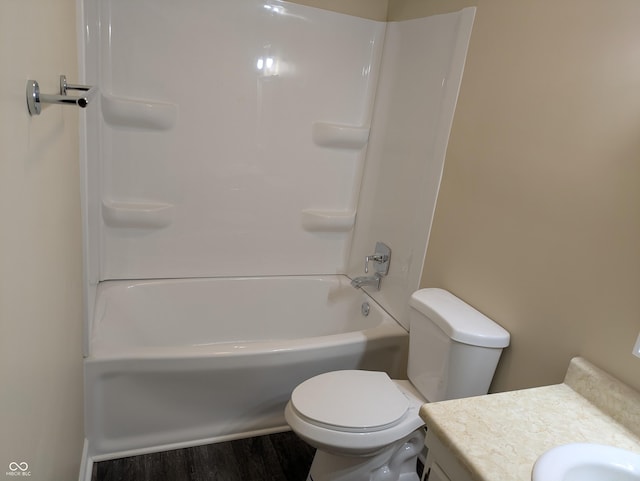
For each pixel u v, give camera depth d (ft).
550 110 4.55
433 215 6.39
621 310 3.81
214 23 6.86
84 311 5.20
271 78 7.38
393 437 4.90
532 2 4.78
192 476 5.75
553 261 4.49
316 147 8.01
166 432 6.05
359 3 7.54
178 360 5.64
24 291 2.23
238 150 7.56
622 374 3.78
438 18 6.37
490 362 5.02
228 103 7.26
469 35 5.72
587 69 4.17
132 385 5.63
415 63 6.95
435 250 6.37
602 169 4.01
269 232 8.22
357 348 6.51
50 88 2.90
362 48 7.75
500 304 5.16
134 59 6.61
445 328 5.04
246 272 8.31
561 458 2.89
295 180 8.07
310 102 7.73
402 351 6.86
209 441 6.29
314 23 7.38
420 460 6.35
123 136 6.89
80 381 5.08
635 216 3.72
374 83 7.98
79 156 4.95
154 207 7.30
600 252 4.01
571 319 4.28
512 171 5.02
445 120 6.14
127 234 7.36
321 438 4.75
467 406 3.50
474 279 5.58
